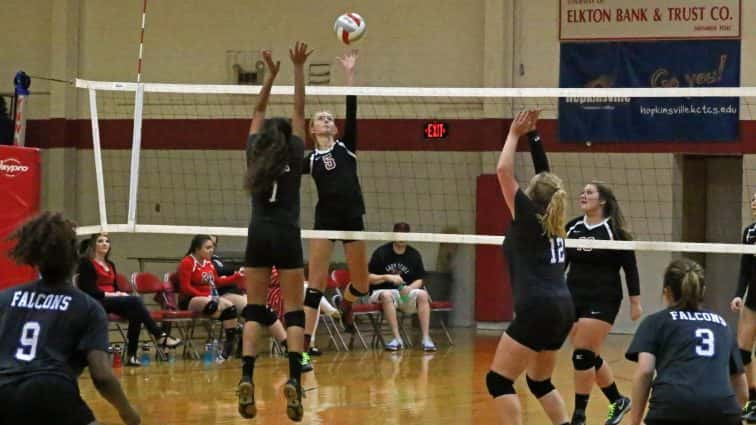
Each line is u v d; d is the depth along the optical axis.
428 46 30.19
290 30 30.83
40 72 31.50
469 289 30.25
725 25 28.11
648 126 28.55
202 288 22.44
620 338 27.73
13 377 7.77
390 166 30.31
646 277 28.77
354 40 14.64
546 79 29.17
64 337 7.96
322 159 14.80
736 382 9.94
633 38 28.67
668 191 28.50
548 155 29.14
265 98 13.00
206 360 22.02
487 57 29.38
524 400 17.02
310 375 19.92
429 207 30.12
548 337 11.10
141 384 18.66
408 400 17.03
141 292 23.55
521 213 11.23
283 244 12.11
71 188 31.25
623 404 14.71
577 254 14.27
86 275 20.84
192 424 14.86
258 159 12.03
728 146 28.06
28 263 8.14
